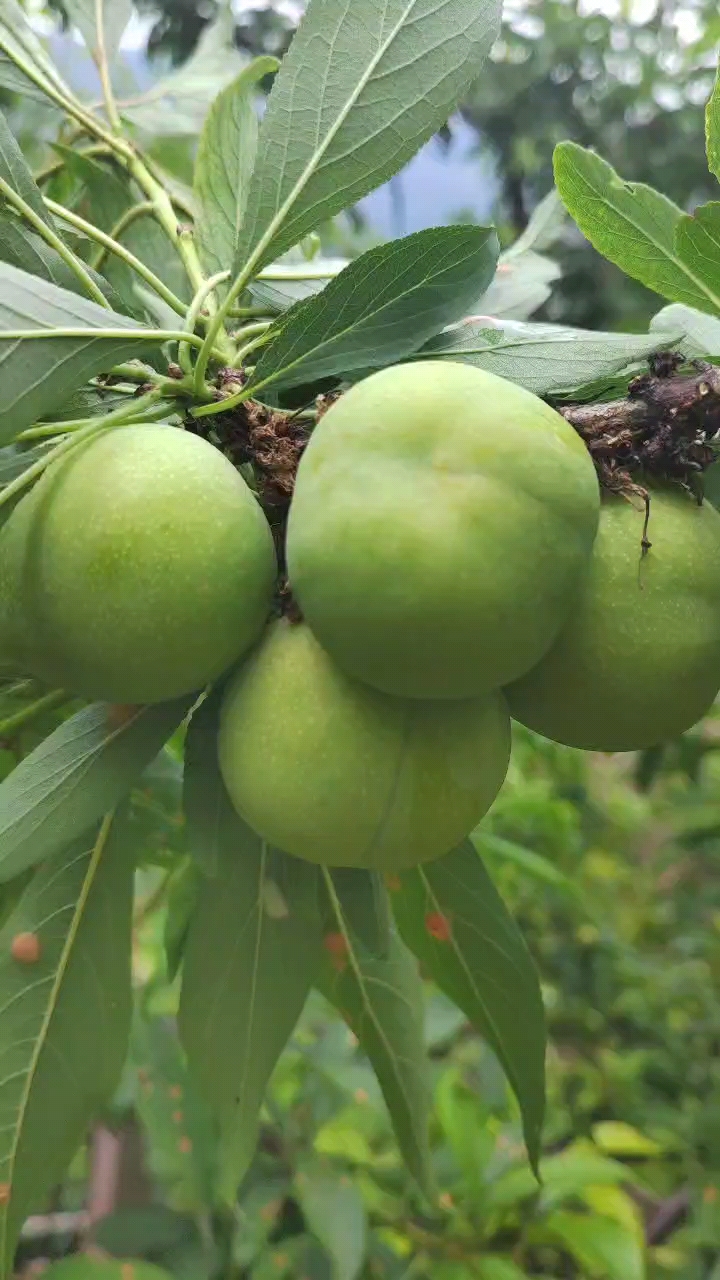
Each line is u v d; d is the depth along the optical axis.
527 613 0.27
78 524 0.28
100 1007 0.36
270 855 0.35
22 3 0.51
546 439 0.28
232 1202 0.36
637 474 0.30
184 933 0.42
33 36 0.41
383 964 0.40
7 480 0.30
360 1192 0.50
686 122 1.21
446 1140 0.58
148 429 0.29
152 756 0.31
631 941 1.06
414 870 0.38
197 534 0.28
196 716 0.32
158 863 0.45
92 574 0.28
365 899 0.35
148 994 0.58
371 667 0.28
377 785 0.29
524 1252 0.56
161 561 0.28
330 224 0.75
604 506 0.30
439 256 0.30
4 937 0.36
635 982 0.91
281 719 0.29
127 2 0.43
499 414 0.28
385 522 0.27
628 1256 0.52
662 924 1.07
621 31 1.18
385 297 0.30
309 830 0.29
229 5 0.52
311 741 0.29
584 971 0.90
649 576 0.29
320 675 0.29
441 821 0.30
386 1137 0.59
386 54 0.31
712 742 0.69
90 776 0.31
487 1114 0.56
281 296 0.37
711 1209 0.64
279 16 1.02
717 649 0.30
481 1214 0.54
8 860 0.31
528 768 0.92
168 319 0.35
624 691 0.29
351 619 0.27
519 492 0.27
